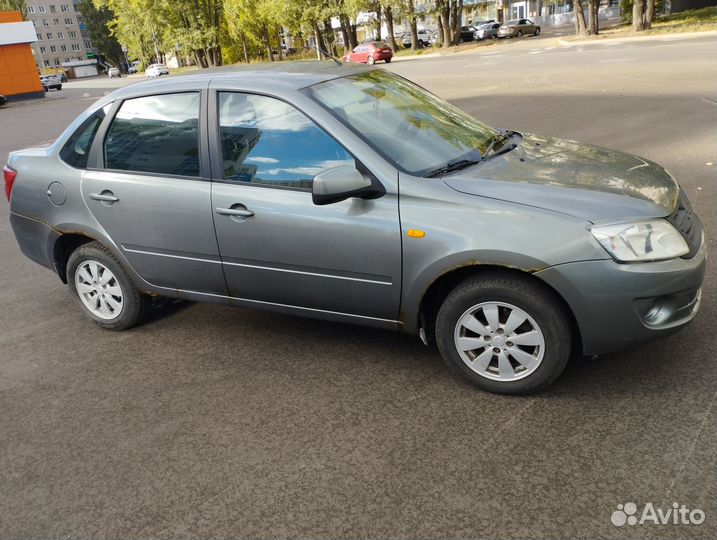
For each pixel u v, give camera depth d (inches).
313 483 110.4
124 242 166.1
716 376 128.0
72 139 174.2
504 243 118.2
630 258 113.9
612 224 115.1
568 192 122.3
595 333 117.9
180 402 141.3
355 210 132.0
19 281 235.5
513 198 121.5
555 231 115.8
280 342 164.7
